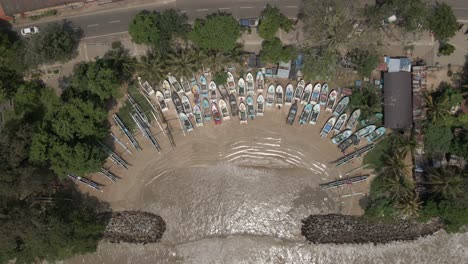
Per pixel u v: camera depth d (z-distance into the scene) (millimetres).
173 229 82938
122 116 83188
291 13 81062
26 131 76062
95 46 83000
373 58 76625
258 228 82438
